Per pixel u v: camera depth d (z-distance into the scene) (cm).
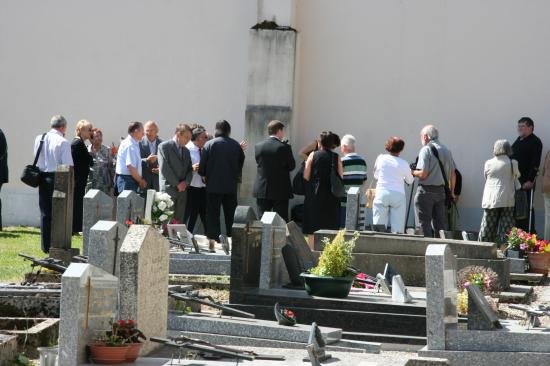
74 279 1927
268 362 2070
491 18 5700
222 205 5359
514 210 4878
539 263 4225
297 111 5925
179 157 4659
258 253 3180
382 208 4447
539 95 5634
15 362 2198
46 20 6194
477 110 5722
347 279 2995
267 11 5806
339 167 4562
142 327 2175
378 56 5850
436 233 4534
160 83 6069
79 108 6156
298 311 2947
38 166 4256
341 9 5894
